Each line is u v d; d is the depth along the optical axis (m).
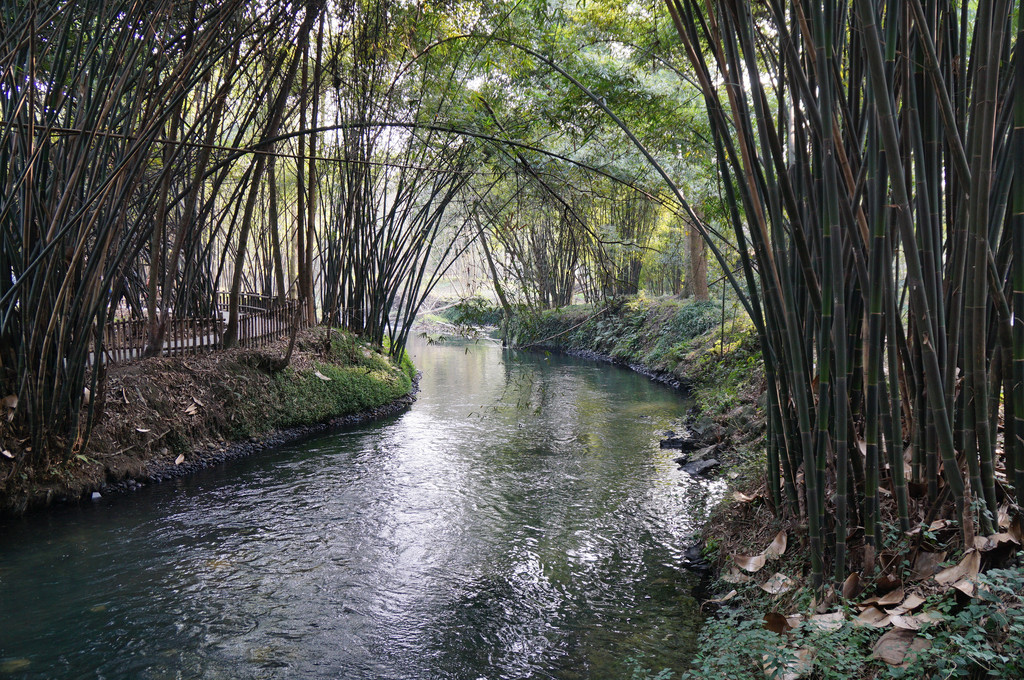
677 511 4.75
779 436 3.21
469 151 7.38
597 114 6.26
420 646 3.04
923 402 2.52
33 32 3.83
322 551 4.12
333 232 9.54
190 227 6.97
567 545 4.19
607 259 6.74
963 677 1.81
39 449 4.77
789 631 2.28
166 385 6.04
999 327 2.23
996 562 2.13
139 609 3.37
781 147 2.45
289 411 7.14
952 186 2.49
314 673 2.82
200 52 4.34
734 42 2.70
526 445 6.82
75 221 4.27
